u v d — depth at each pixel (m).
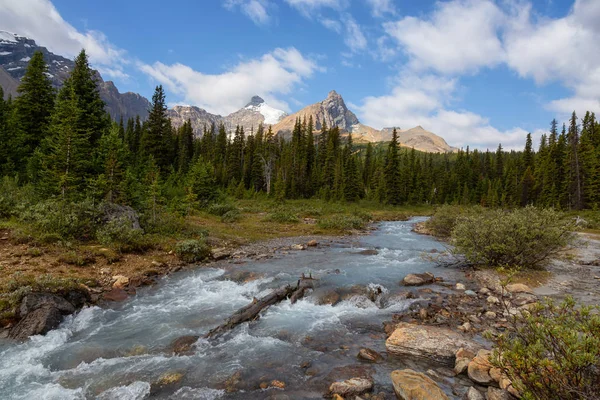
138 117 81.56
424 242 23.66
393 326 8.17
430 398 4.83
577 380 3.61
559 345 3.89
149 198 25.31
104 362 6.59
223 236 22.08
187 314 9.27
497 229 13.02
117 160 24.44
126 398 5.42
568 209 50.66
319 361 6.60
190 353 7.00
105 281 11.43
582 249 18.58
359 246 21.42
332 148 84.06
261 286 11.91
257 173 79.06
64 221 14.78
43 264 11.55
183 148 73.38
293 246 20.22
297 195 72.81
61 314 8.55
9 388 5.66
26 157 27.84
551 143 71.75
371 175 93.00
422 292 11.00
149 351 7.09
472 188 87.69
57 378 6.00
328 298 10.51
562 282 11.57
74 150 21.06
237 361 6.63
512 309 9.05
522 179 67.56
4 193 18.67
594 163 48.94
